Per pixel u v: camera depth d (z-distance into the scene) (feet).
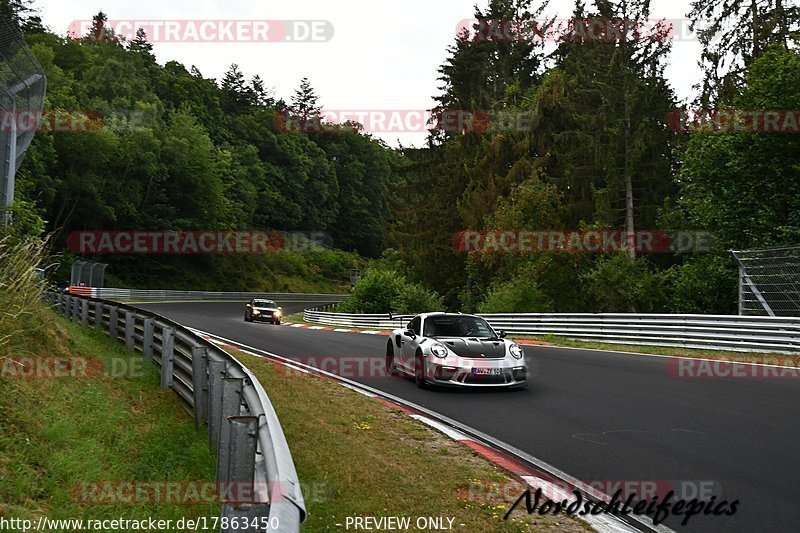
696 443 20.15
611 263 83.05
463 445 20.84
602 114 91.97
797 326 39.34
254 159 292.40
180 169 205.77
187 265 212.23
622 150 93.50
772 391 28.99
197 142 217.77
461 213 111.75
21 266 27.32
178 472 16.51
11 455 14.71
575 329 58.08
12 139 38.34
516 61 127.75
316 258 286.66
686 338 47.06
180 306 146.82
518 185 98.94
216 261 224.53
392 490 15.51
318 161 336.49
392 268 150.00
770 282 49.57
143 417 22.49
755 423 22.66
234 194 263.08
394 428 23.22
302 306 199.00
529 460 18.89
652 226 94.27
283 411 24.38
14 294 26.53
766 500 14.93
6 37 38.29
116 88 208.64
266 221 302.25
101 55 226.79
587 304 88.79
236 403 14.10
